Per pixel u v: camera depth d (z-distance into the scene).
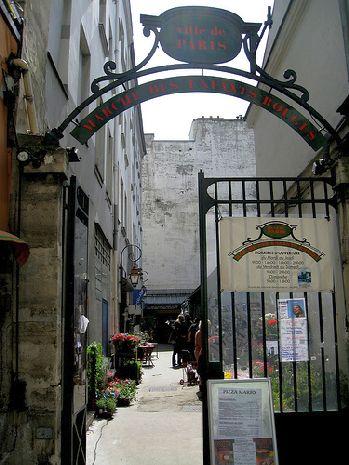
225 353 5.90
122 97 4.84
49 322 4.47
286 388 5.45
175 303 39.16
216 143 41.00
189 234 41.12
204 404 4.60
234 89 4.96
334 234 5.98
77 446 4.87
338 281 5.93
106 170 13.24
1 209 4.39
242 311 6.18
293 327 4.89
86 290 5.50
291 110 4.99
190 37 4.88
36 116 5.26
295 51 8.13
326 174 6.09
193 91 4.91
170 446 6.59
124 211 19.73
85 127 4.79
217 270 4.88
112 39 14.17
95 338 10.15
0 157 4.40
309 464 4.66
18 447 4.32
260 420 4.29
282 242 4.96
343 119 5.37
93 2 10.15
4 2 4.55
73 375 4.64
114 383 10.38
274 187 9.98
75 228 4.85
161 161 41.50
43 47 5.77
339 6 5.89
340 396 4.93
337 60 6.23
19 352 4.44
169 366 19.06
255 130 12.05
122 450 6.41
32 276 4.54
